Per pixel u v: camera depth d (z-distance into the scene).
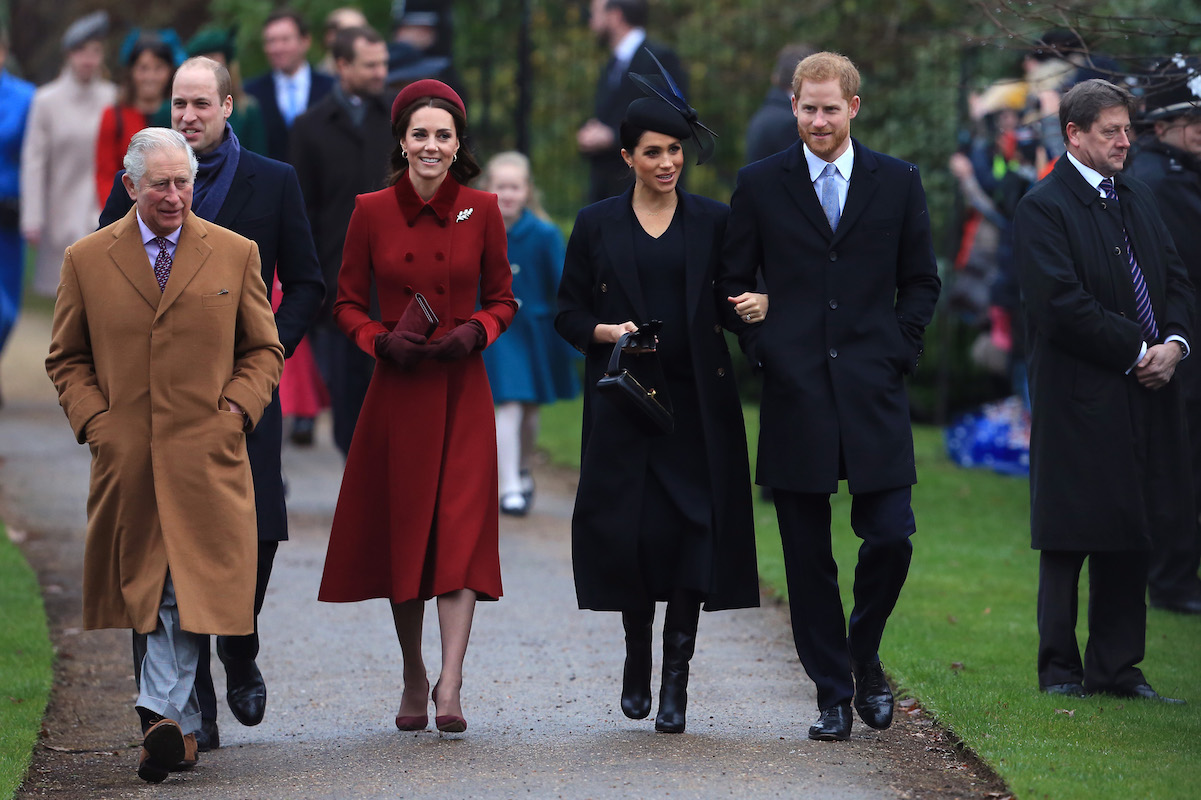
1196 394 22.23
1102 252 17.86
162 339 15.27
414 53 30.20
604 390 15.68
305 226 17.20
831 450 15.92
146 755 14.91
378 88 26.53
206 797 14.47
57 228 35.72
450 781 14.76
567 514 29.48
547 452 35.47
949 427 39.34
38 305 55.06
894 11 44.44
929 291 16.44
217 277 15.49
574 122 44.53
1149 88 20.78
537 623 21.97
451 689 15.87
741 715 17.38
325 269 26.69
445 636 16.12
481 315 16.69
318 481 31.14
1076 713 16.81
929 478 32.88
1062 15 22.06
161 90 27.00
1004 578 24.30
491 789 14.45
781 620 22.09
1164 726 16.38
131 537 15.24
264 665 20.08
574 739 16.33
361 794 14.43
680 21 46.75
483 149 44.62
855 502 16.34
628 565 16.22
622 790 14.33
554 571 25.05
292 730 17.34
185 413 15.27
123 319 15.34
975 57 35.97
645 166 16.17
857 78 16.16
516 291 28.38
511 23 46.50
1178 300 18.31
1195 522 21.83
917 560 25.52
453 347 16.23
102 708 18.45
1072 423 17.80
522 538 27.36
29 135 35.47
